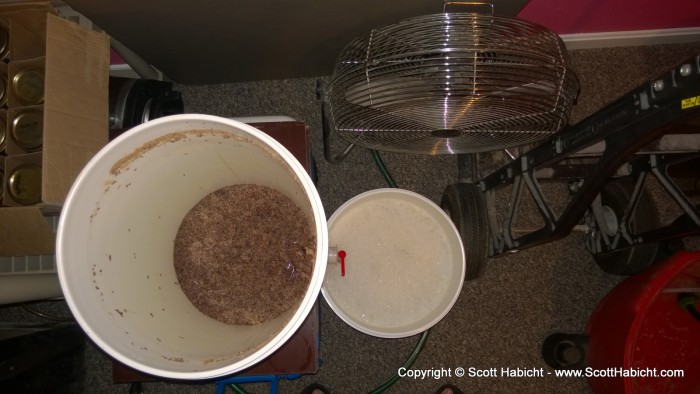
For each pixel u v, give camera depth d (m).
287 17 0.98
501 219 1.39
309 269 0.87
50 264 1.04
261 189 0.92
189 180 0.81
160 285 0.79
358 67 0.80
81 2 0.86
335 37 1.11
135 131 0.59
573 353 1.25
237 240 0.90
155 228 0.80
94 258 0.62
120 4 0.88
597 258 1.35
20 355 1.01
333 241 1.20
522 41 0.77
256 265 0.88
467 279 1.25
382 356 1.32
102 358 1.32
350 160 1.41
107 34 1.02
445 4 0.94
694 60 0.57
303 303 0.57
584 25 1.38
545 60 0.76
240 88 1.44
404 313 1.18
